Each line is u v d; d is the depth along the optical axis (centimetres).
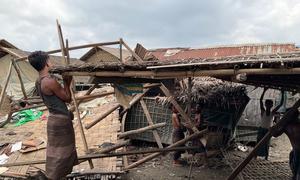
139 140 1095
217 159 905
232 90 855
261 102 848
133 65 459
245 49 1628
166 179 796
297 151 632
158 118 1053
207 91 837
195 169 862
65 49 709
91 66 484
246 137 1093
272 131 543
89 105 1227
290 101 1241
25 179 691
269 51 1540
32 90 1894
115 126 979
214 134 821
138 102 1068
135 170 859
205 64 408
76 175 681
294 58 380
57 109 504
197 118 827
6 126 1134
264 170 780
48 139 515
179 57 1759
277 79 536
